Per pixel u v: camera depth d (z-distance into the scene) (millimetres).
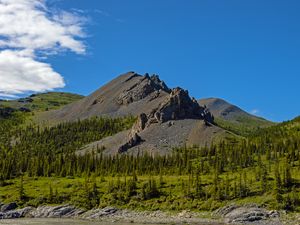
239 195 174250
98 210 183250
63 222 154750
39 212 188875
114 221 164250
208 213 166250
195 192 183125
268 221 152250
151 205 181000
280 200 163625
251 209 160625
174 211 172625
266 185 177625
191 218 162625
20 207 195000
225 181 194500
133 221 164375
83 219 174250
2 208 193125
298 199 163375
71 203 192875
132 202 186000
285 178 178500
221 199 174375
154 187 191125
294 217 153250
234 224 151750
